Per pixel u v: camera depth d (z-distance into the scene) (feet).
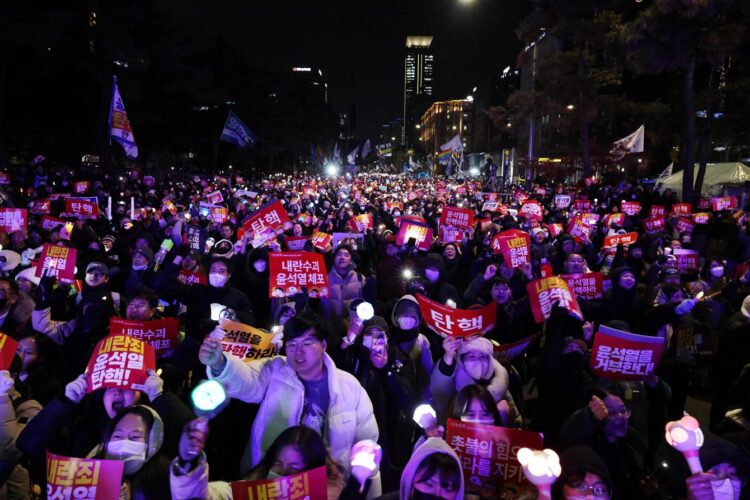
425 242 32.30
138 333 16.08
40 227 38.32
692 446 7.91
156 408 11.90
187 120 163.12
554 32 116.16
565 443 12.51
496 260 29.01
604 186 111.14
